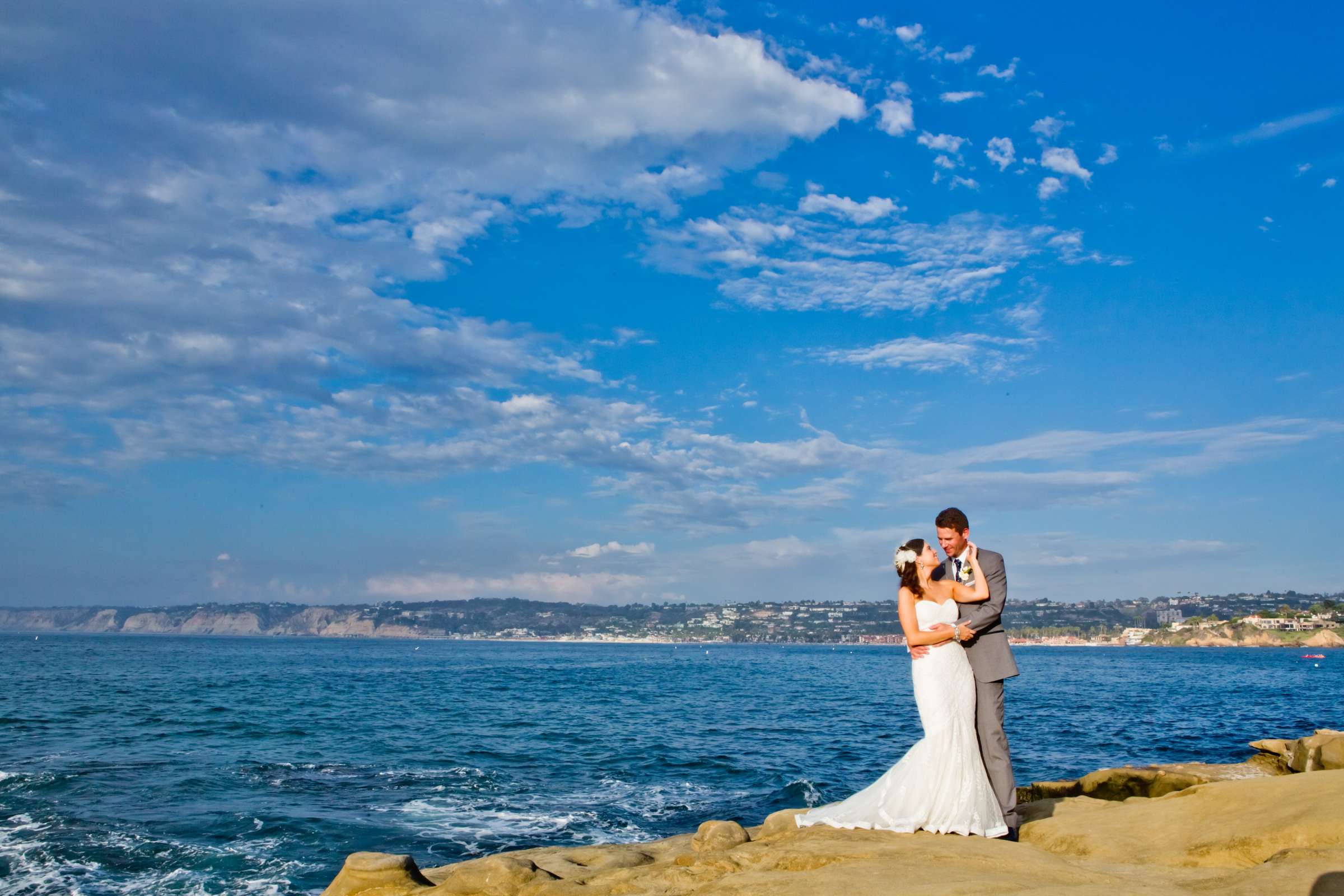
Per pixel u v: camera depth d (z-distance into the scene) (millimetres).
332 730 29812
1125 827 6930
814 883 5457
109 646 157000
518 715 36312
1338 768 9453
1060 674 85438
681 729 31547
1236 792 7059
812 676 77250
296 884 12312
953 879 5387
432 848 14148
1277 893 4809
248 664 90938
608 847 8211
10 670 65688
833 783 20312
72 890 12000
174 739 26578
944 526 7043
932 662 7020
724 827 7633
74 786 18562
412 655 149750
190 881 12359
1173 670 95562
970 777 6883
